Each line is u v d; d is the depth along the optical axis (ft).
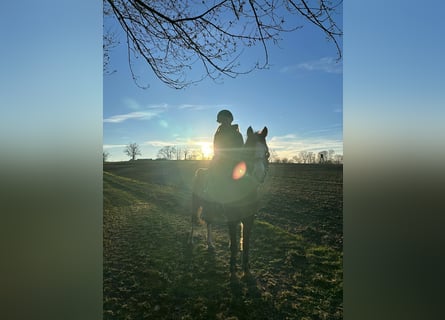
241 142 16.51
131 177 68.74
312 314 12.80
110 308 13.48
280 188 47.65
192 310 13.17
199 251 20.59
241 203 15.46
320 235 24.04
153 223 30.42
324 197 40.19
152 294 14.64
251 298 13.89
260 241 22.52
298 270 17.06
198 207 21.36
